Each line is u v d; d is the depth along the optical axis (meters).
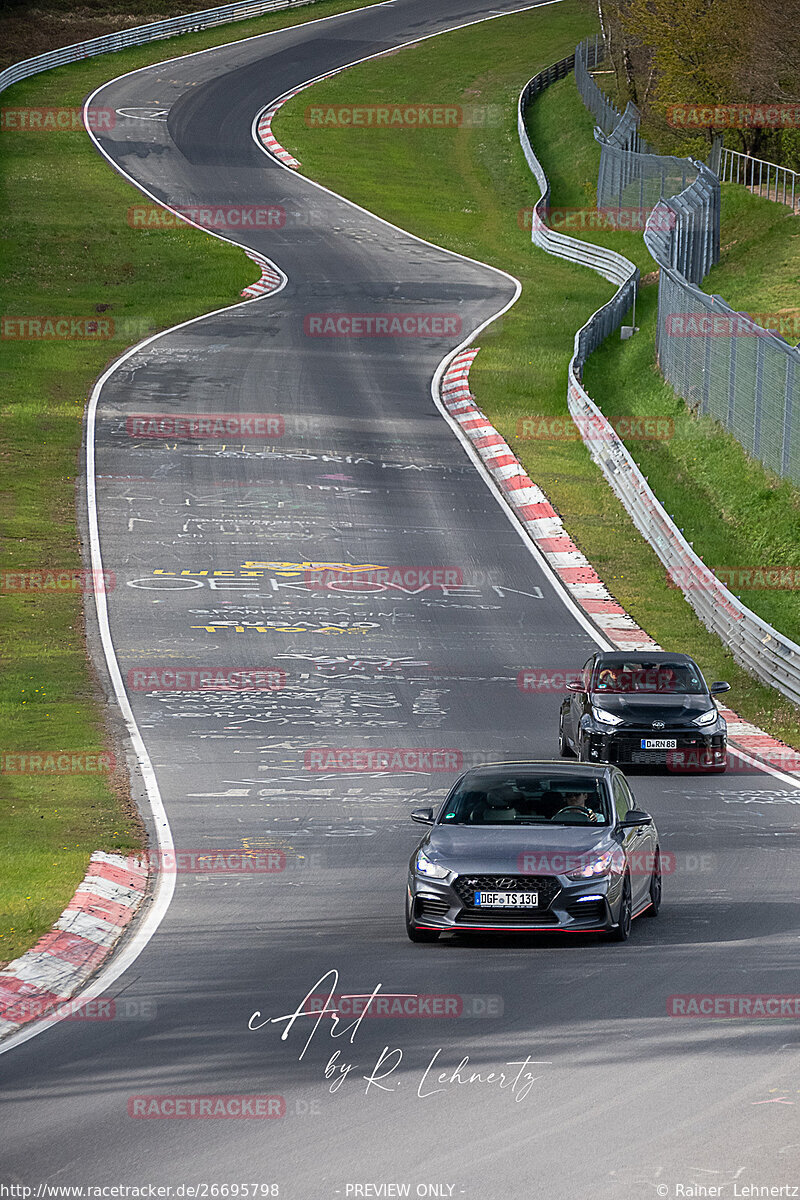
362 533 143.50
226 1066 35.88
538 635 118.06
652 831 55.31
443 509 152.25
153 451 166.38
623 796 55.75
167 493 152.75
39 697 96.81
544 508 153.25
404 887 58.47
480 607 124.75
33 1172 29.22
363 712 96.44
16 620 115.31
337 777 80.44
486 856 49.06
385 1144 30.25
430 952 47.91
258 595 124.94
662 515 137.88
